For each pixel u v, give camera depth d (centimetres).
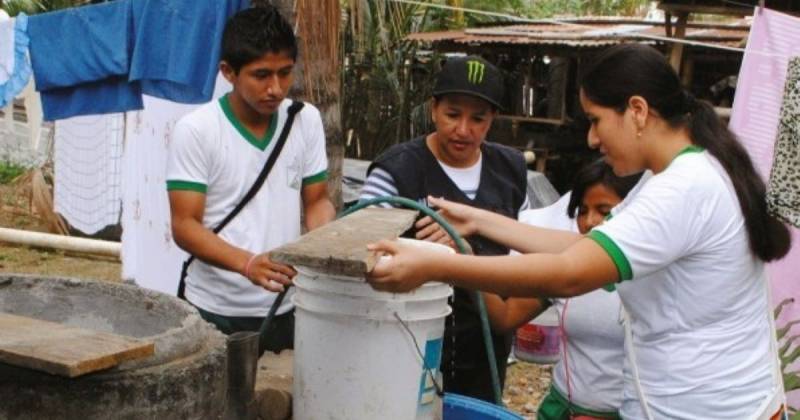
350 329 212
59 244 776
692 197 198
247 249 290
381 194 290
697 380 209
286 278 265
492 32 1042
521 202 311
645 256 195
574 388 272
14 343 171
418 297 211
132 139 541
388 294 208
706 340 209
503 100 300
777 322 437
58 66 539
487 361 299
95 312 234
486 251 293
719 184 201
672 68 207
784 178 203
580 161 1114
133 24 495
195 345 195
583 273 193
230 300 291
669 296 209
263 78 278
